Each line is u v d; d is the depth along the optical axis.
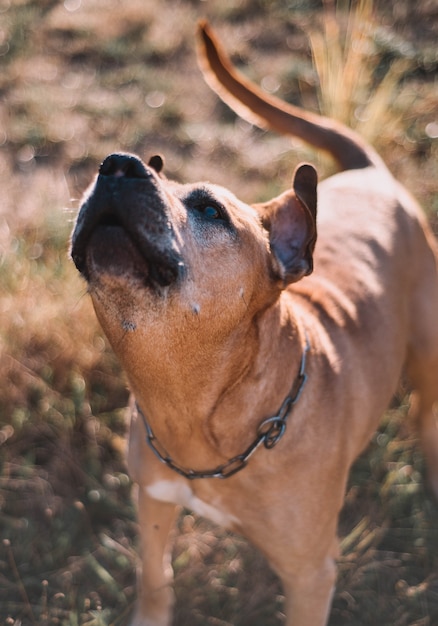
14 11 7.18
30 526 3.77
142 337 2.31
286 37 6.80
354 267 3.36
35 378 4.14
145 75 6.48
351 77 5.65
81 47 6.77
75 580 3.62
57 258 4.66
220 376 2.52
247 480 2.75
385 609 3.53
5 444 4.01
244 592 3.56
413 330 3.65
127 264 2.15
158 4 7.25
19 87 6.39
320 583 2.89
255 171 5.63
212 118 6.14
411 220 3.68
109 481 3.94
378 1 6.96
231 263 2.41
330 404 2.87
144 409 2.69
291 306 2.88
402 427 4.10
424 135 5.77
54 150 5.82
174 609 3.51
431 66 6.34
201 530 3.79
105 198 2.12
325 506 2.83
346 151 3.90
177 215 2.27
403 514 3.88
